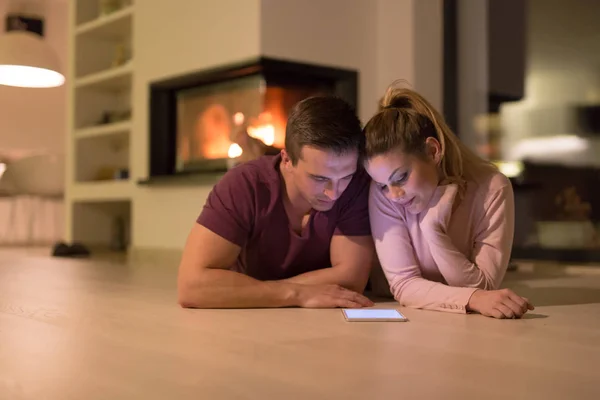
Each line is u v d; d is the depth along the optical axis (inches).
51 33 224.5
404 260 60.7
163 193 141.3
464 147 62.4
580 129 116.0
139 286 83.7
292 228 62.2
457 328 49.9
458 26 133.4
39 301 67.7
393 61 129.7
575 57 116.3
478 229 60.6
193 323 52.4
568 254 117.0
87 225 174.4
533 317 55.9
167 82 139.0
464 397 31.2
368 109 130.1
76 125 172.1
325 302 59.3
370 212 61.9
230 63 122.0
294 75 122.3
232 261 60.9
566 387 33.1
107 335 47.4
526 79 123.7
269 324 51.6
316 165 52.3
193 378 34.6
